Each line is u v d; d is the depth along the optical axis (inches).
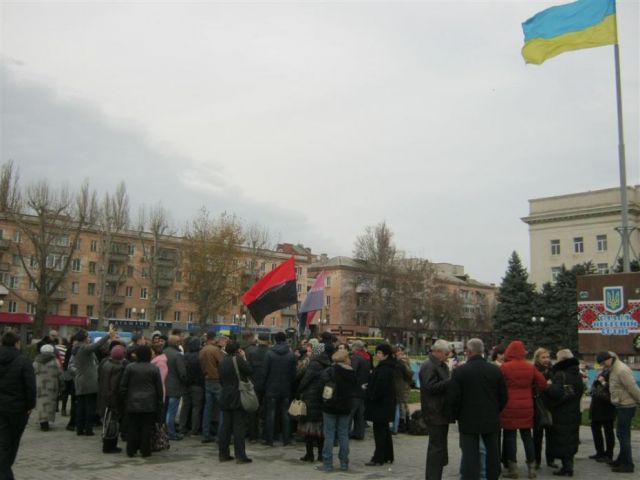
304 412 406.6
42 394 531.8
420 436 533.3
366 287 3513.8
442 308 3353.8
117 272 2856.8
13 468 372.8
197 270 2402.8
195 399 508.1
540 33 778.8
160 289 3019.2
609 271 2213.3
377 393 398.9
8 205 1737.2
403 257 3329.2
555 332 2190.0
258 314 600.4
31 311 2559.1
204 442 481.4
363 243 3361.2
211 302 2404.0
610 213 2652.6
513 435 369.4
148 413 416.5
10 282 2522.1
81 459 405.1
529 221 2901.1
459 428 307.9
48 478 346.0
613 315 755.4
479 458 307.1
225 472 369.7
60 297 2637.8
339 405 377.7
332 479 353.7
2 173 1722.4
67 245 2625.5
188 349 524.4
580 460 436.1
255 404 401.4
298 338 663.1
